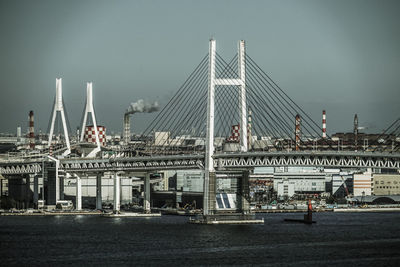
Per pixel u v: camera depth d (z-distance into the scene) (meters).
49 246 174.88
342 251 168.25
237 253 163.75
